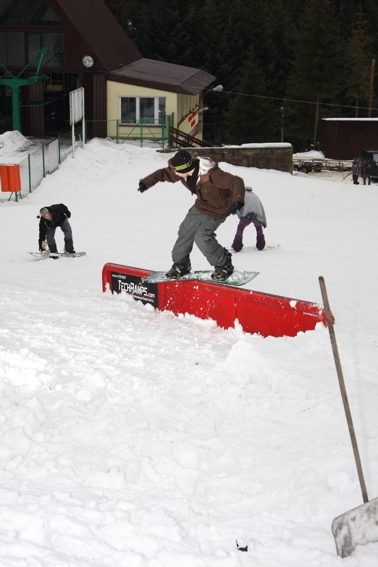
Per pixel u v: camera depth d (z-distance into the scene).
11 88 32.19
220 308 7.52
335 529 2.99
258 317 7.17
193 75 36.00
